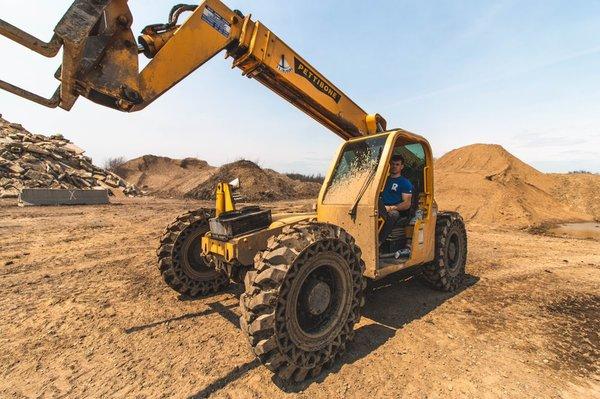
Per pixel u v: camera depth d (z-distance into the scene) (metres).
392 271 3.50
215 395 2.37
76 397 2.35
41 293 4.25
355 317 2.88
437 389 2.45
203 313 3.75
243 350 2.97
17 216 10.26
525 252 7.18
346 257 2.83
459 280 4.80
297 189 28.05
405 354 2.93
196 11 3.36
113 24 2.66
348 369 2.70
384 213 3.50
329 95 4.46
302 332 2.53
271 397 2.35
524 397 2.38
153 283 4.67
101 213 11.73
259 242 3.19
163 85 3.13
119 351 2.95
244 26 3.74
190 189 23.34
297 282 2.50
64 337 3.18
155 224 9.66
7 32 2.13
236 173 24.39
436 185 17.22
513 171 21.61
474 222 13.04
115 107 2.92
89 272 5.11
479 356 2.92
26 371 2.65
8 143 17.14
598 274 5.55
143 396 2.36
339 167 3.86
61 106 2.81
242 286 4.64
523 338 3.26
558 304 4.19
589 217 16.88
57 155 18.80
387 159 3.39
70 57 2.41
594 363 2.84
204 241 3.54
